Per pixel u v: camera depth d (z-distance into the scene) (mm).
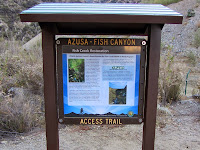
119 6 2359
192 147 3346
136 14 1982
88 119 2414
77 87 2375
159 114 4430
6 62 5914
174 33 13469
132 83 2391
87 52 2316
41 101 4707
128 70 2363
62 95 2369
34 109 4262
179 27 13852
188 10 14719
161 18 2002
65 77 2348
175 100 5180
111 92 2398
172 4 18078
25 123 3854
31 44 10688
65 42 2289
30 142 3459
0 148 3236
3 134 3670
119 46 2314
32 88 5219
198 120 4207
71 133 3836
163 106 4742
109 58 2334
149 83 2311
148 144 2441
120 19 1984
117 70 2361
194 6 15570
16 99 4141
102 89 2393
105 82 2383
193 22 13656
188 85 6566
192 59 9734
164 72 5051
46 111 2326
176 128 3949
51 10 2037
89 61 2334
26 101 4367
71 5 2350
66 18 1969
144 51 2332
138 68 2361
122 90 2398
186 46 11672
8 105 4000
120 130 3957
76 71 2344
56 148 2404
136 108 2434
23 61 6434
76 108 2406
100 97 2404
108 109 2426
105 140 3588
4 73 5293
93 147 3369
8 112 3848
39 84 5090
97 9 2137
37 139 3557
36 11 1983
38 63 6289
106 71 2361
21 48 8398
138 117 2445
